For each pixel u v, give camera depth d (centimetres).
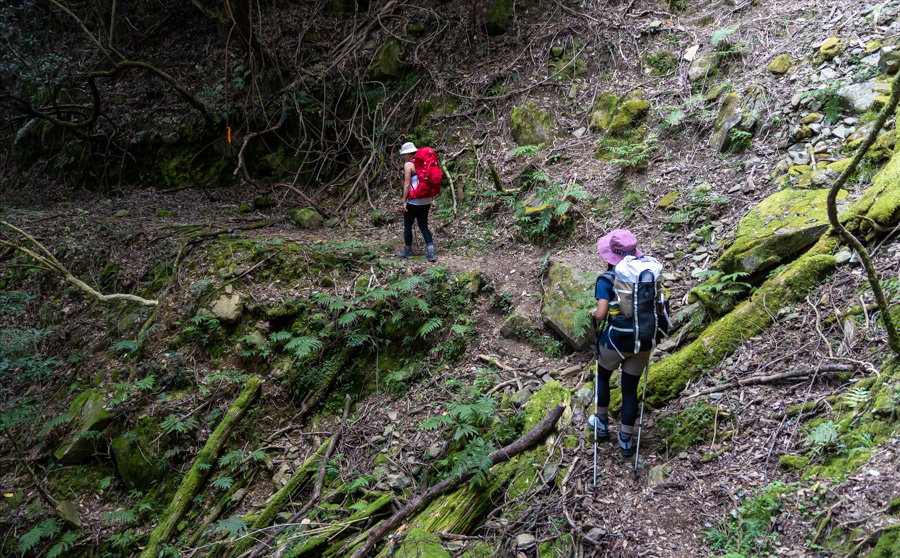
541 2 952
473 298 622
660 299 384
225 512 530
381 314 619
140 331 663
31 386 667
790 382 397
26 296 753
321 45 1078
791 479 338
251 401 588
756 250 476
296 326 629
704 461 379
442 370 580
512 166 812
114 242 794
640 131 722
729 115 643
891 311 382
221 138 1059
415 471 486
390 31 1027
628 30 840
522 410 488
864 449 318
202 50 1191
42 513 552
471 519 407
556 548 354
